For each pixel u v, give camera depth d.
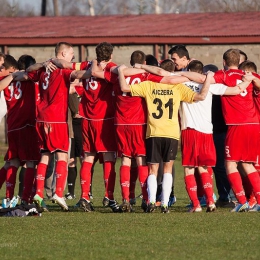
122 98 37.91
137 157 38.59
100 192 54.31
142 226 32.94
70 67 38.28
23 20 106.81
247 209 37.91
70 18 107.75
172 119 37.44
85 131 39.25
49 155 38.91
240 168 40.22
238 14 105.81
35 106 39.72
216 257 26.92
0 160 79.31
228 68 38.06
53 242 29.67
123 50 91.94
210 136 38.03
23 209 37.09
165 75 37.47
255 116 37.69
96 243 29.39
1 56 40.69
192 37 90.25
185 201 47.62
